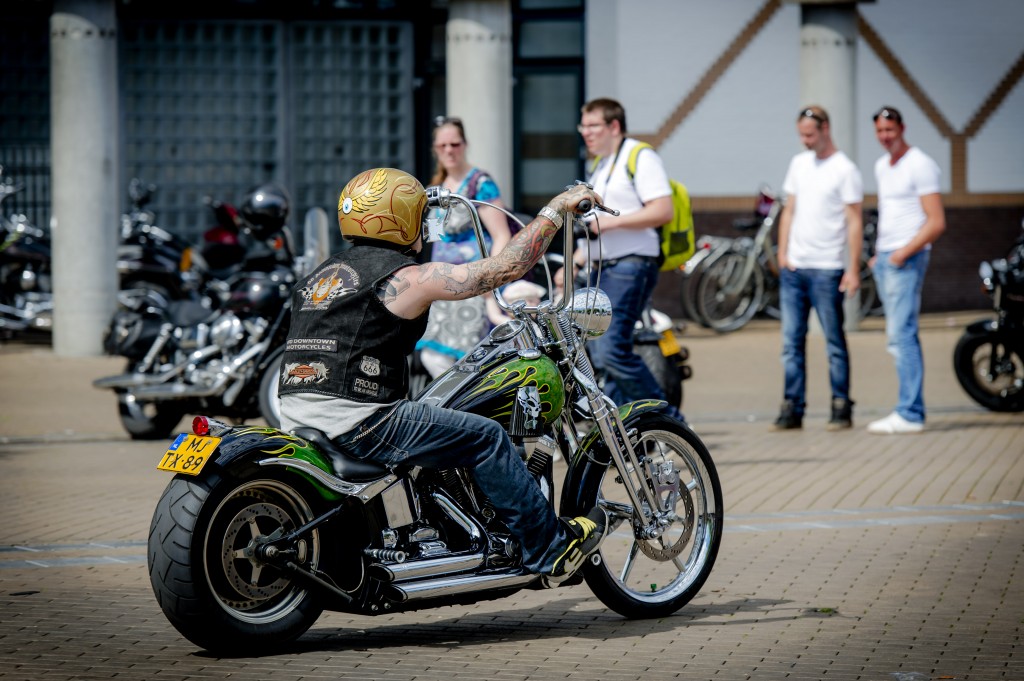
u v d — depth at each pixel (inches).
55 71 831.1
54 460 537.3
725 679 270.2
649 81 1045.8
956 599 329.7
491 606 331.3
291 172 1057.5
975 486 469.1
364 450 280.7
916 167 570.3
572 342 309.1
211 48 1041.5
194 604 271.6
